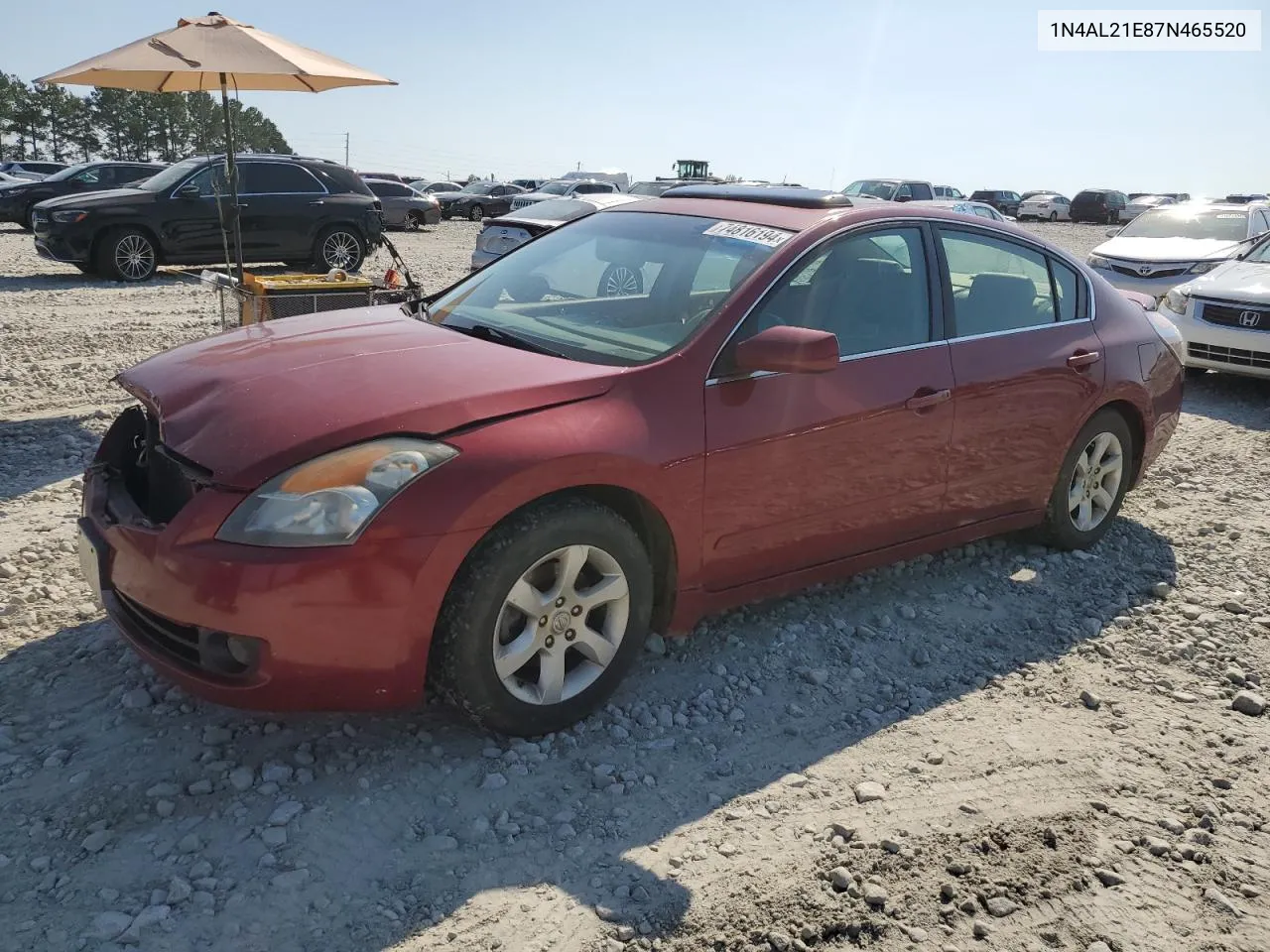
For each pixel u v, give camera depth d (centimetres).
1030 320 455
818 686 367
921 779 314
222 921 241
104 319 1101
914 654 393
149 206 1448
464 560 291
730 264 375
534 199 3198
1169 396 520
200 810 280
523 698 311
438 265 1831
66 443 611
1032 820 296
